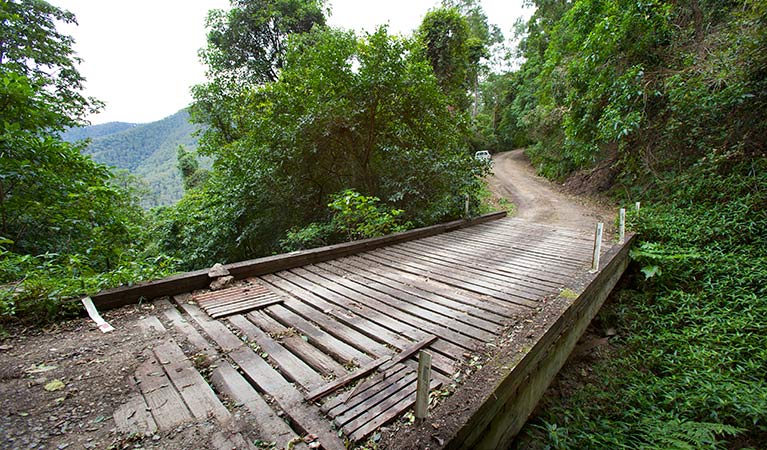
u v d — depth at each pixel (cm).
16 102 447
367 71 685
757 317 385
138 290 313
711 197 652
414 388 193
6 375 199
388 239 579
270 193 734
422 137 812
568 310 310
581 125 873
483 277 406
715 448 233
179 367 210
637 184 962
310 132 679
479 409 171
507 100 2573
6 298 261
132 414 168
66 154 449
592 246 561
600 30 740
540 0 1551
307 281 391
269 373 207
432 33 1389
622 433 277
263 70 1505
